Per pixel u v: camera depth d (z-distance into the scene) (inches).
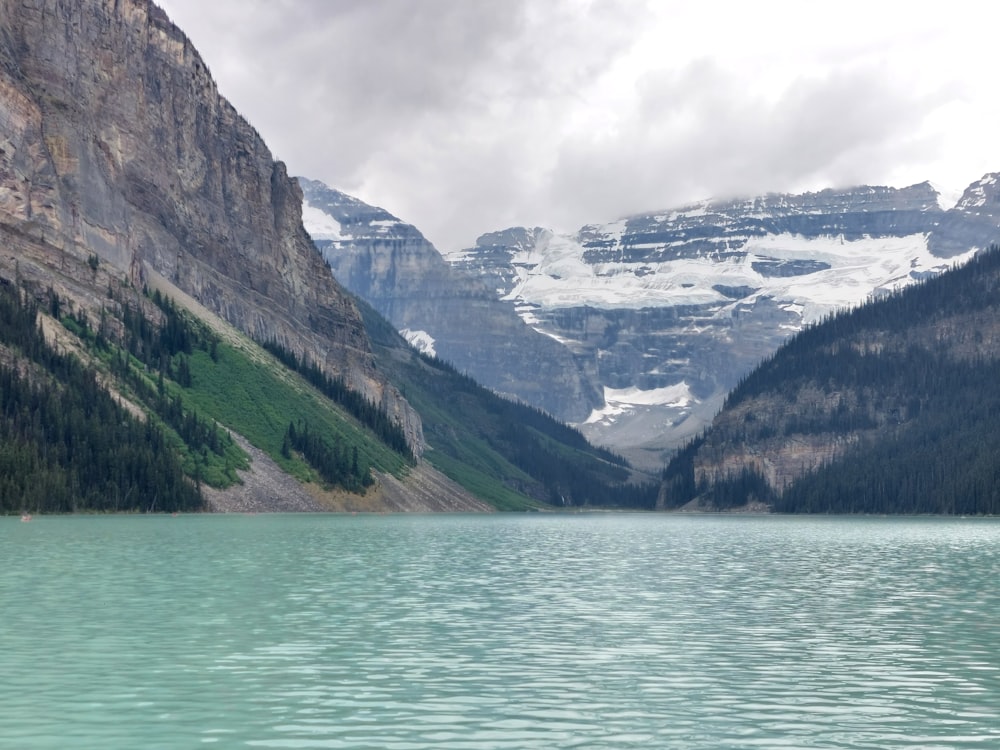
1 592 3289.9
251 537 6077.8
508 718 1831.9
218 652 2353.6
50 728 1733.5
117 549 4926.2
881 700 1987.0
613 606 3223.4
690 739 1718.8
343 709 1875.0
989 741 1720.0
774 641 2600.9
